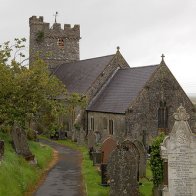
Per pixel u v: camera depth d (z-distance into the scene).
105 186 27.12
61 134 59.53
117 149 23.62
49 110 36.16
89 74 63.31
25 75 33.75
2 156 25.86
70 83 67.31
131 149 26.09
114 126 52.03
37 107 35.12
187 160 22.03
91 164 35.88
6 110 33.41
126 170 23.39
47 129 37.62
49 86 36.97
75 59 78.25
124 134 49.72
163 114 52.53
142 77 53.34
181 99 53.50
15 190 22.75
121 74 59.47
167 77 52.62
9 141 35.78
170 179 22.08
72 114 61.19
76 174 31.67
